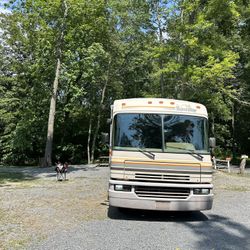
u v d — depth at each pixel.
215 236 7.45
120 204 8.51
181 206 8.47
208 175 8.71
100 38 29.81
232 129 42.22
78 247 6.50
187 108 9.38
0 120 33.94
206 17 20.09
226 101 30.83
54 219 8.79
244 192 14.01
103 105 37.12
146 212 9.88
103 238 7.13
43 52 27.20
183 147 8.84
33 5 25.38
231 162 36.69
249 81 30.83
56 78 26.33
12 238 7.09
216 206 10.92
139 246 6.63
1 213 9.38
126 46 33.34
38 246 6.56
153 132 8.98
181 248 6.57
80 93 27.77
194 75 19.72
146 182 8.54
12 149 34.94
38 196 12.16
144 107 9.29
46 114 33.56
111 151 8.98
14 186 14.91
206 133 9.16
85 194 12.70
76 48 27.00
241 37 24.98
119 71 35.50
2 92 34.34
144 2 24.77
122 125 9.10
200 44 19.97
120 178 8.62
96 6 26.48
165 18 23.62
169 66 20.44
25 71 33.38
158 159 8.61
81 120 38.84
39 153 37.38
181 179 8.58
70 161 38.69
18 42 34.53
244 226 8.38
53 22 26.64
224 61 19.16
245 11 21.72
